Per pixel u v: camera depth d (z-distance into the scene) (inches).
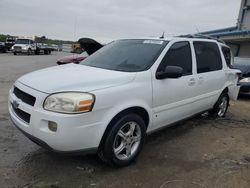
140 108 143.2
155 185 125.3
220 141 185.5
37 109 118.4
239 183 130.5
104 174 132.3
